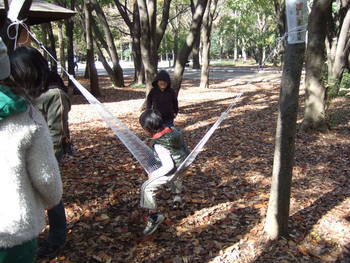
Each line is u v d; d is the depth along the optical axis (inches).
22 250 62.1
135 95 601.0
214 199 168.4
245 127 330.3
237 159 233.3
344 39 455.5
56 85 118.0
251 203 163.8
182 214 152.6
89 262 118.0
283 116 121.9
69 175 194.4
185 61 393.7
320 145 268.5
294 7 111.8
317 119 302.7
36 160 61.1
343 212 155.6
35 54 73.5
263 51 1642.5
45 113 115.6
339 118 352.2
